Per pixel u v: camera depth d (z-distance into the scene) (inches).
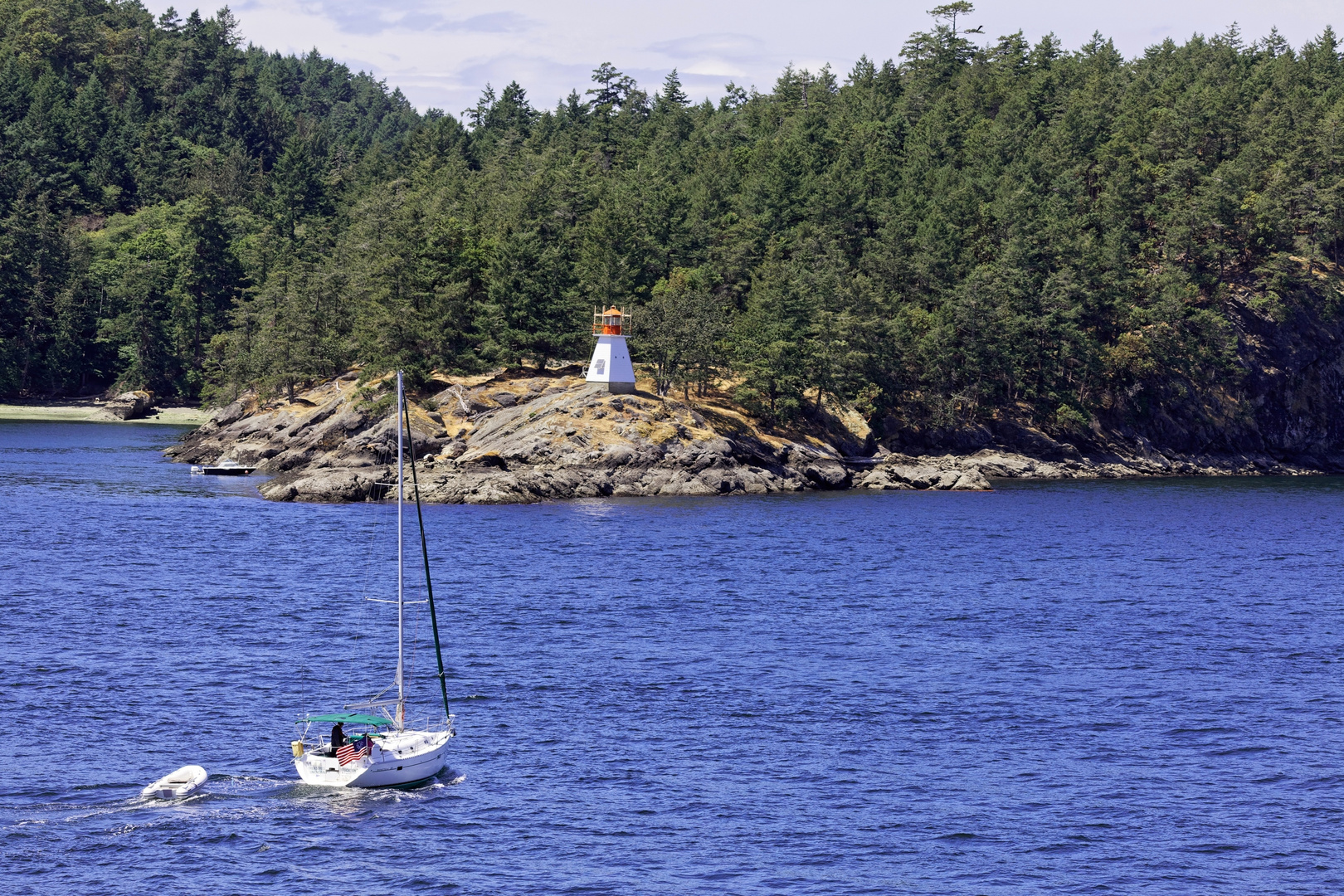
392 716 4510.3
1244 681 5152.6
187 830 3501.5
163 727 4347.9
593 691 4899.1
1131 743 4313.5
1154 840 3476.9
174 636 5703.7
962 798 3779.5
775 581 7465.6
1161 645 5816.9
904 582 7490.2
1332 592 7352.4
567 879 3223.4
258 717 4495.6
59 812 3592.5
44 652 5319.9
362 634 5866.1
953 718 4591.5
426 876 3230.8
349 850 3390.7
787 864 3314.5
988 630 6141.7
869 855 3376.0
